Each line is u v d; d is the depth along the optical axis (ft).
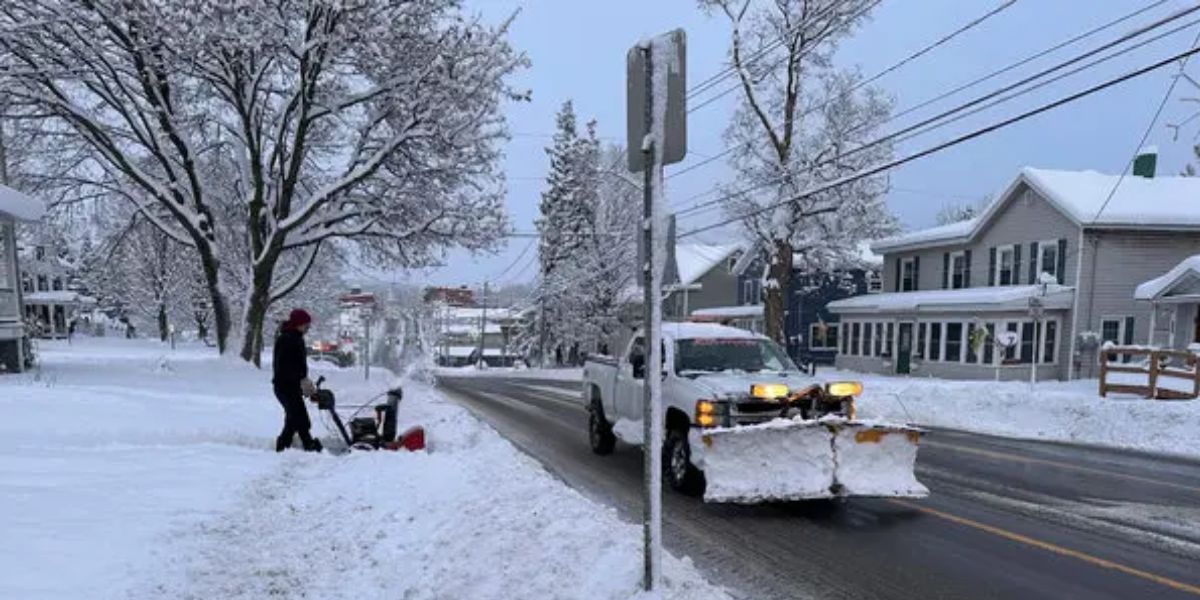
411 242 72.59
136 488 20.51
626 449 38.60
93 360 72.95
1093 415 50.85
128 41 57.11
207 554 16.26
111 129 63.67
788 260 105.70
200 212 67.21
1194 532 22.86
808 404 25.95
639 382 30.96
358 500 21.07
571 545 16.44
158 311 166.40
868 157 103.65
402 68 62.08
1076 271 88.69
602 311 156.04
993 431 52.75
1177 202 89.66
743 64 84.23
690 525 23.13
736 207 108.58
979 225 102.73
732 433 23.39
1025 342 91.81
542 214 186.39
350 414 42.11
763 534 22.18
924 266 116.26
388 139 65.87
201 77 61.52
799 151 104.06
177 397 42.19
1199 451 41.70
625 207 158.61
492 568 15.76
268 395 49.26
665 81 14.08
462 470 24.41
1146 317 88.89
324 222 70.28
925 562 19.61
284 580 15.37
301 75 61.11
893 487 24.02
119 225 79.71
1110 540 21.90
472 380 114.11
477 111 64.54
